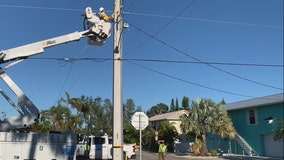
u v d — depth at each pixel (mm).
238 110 38594
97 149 26141
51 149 16609
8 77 15375
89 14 14773
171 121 51656
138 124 13273
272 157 32062
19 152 16062
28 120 15508
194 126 36156
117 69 14484
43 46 15117
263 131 34250
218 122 35344
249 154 35156
